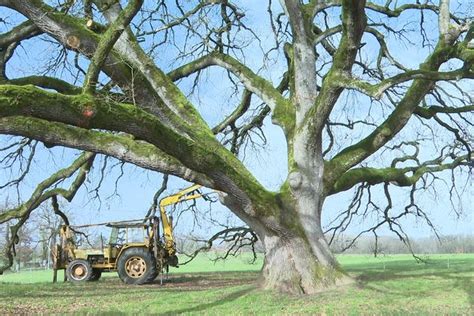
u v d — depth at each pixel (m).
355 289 13.34
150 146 12.40
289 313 11.20
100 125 9.87
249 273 27.70
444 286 14.34
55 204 21.89
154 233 21.12
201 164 11.74
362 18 12.02
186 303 13.01
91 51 11.39
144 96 12.65
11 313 11.88
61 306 13.16
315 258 13.76
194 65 16.97
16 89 8.74
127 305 13.04
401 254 51.59
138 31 14.95
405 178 17.64
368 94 12.12
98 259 23.77
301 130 14.20
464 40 14.30
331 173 14.75
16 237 19.06
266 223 13.48
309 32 15.05
